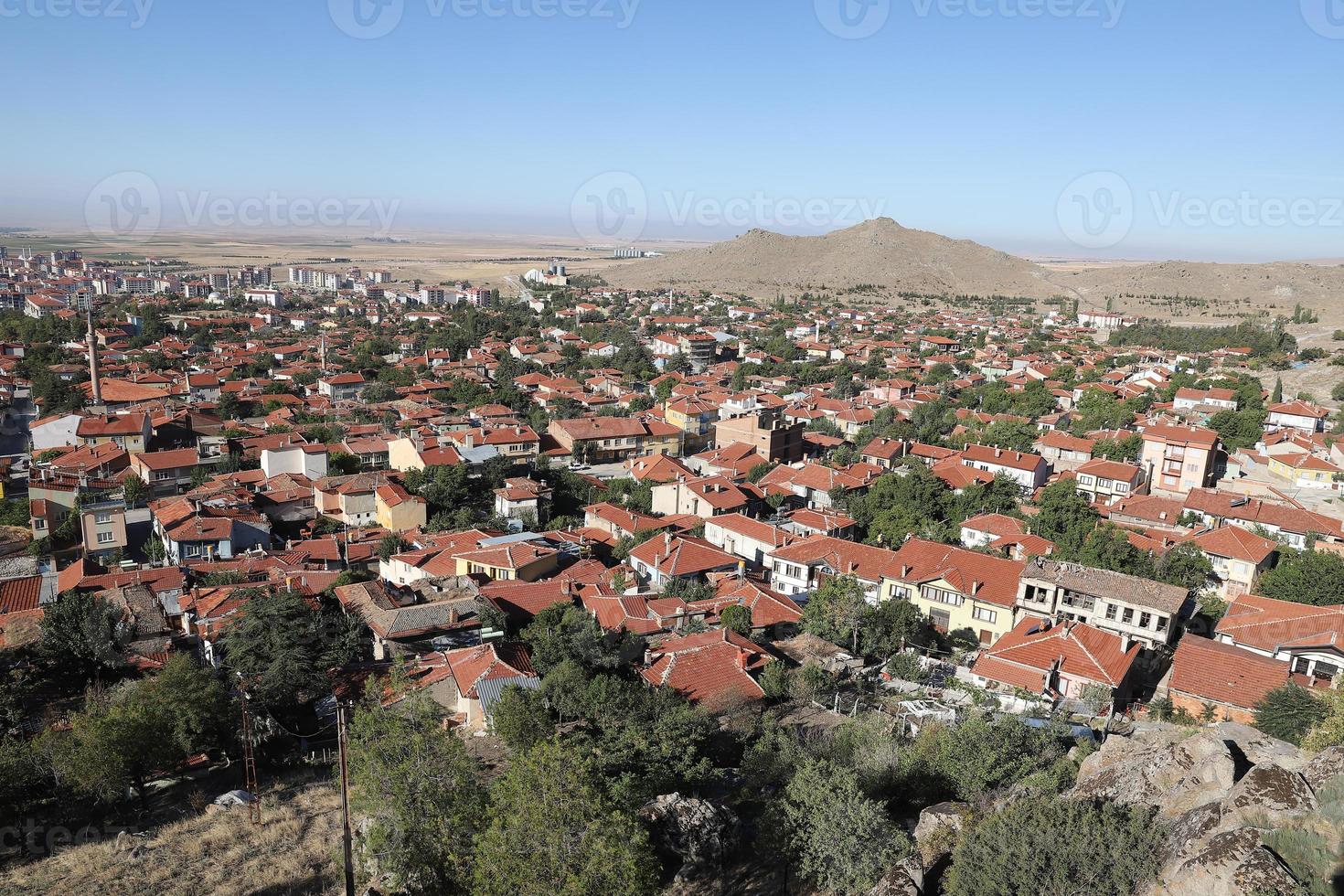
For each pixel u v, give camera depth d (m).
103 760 46.84
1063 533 97.50
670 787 45.38
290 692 62.53
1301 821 26.56
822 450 161.75
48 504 113.69
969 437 149.75
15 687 61.19
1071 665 62.66
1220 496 111.19
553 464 156.12
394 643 70.31
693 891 38.44
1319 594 77.38
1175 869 25.98
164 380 198.38
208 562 97.06
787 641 73.94
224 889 40.03
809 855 35.88
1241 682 59.12
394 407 191.62
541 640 64.19
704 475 138.25
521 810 32.88
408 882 37.53
